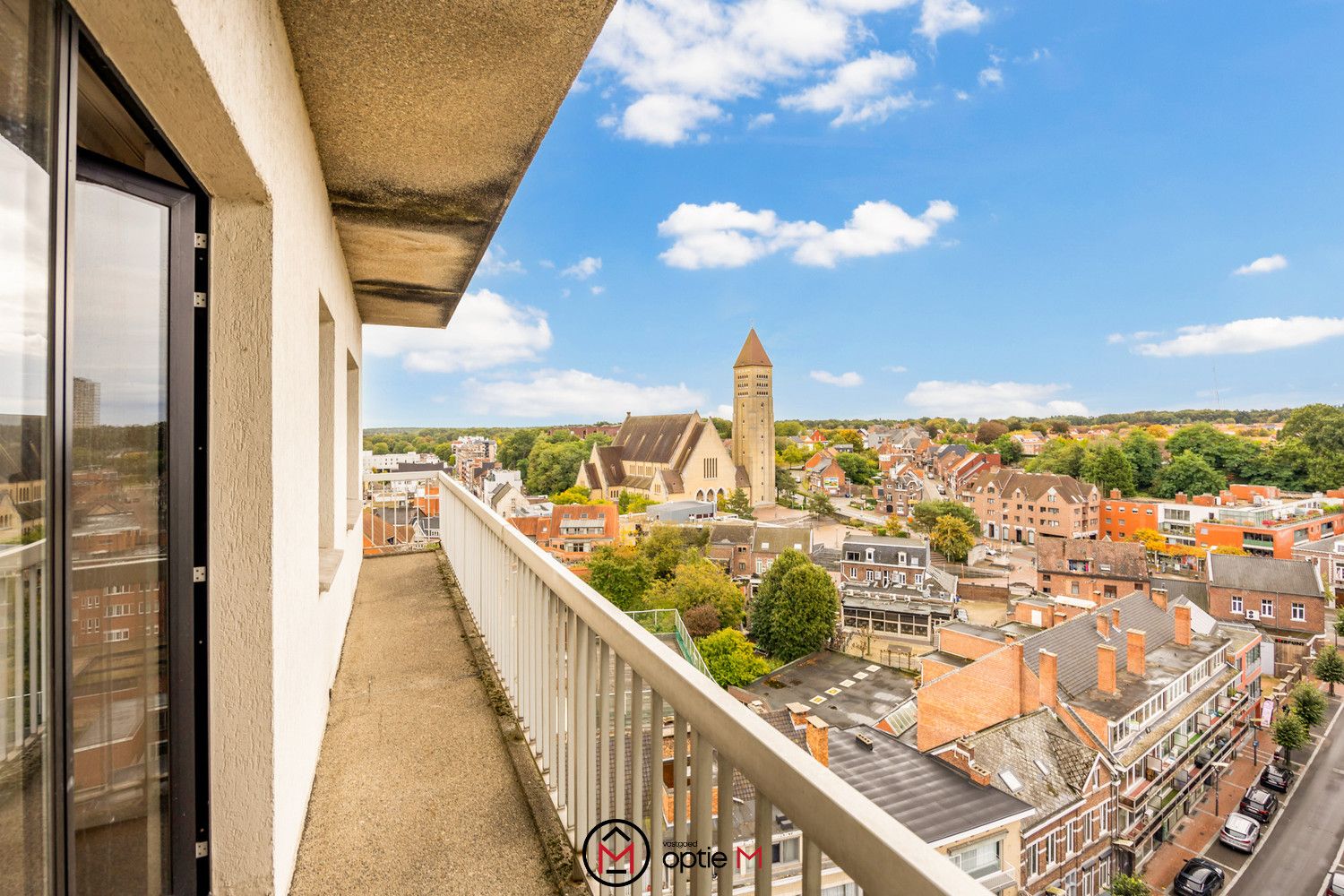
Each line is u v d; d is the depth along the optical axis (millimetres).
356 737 2863
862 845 690
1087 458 99438
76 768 1132
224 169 1454
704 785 1134
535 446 123125
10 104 779
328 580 2842
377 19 1764
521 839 2150
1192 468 89375
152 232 1396
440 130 2449
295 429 2016
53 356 881
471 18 1765
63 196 893
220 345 1580
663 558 54219
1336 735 31781
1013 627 42000
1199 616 34375
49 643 883
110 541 1231
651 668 1346
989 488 86312
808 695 33531
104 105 1181
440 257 4176
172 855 1457
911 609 46469
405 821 2254
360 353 6164
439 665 3727
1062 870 16969
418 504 8250
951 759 17531
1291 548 64125
